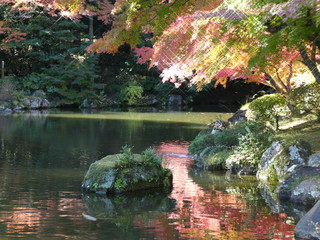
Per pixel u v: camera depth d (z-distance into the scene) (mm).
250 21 6762
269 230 6000
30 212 6777
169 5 7777
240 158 10305
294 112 12891
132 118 23938
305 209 7039
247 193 8141
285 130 12297
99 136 16234
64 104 32750
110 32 8109
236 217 6582
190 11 7785
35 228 6000
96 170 8461
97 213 6773
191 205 7301
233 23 6941
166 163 10820
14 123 20344
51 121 21656
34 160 11320
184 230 5977
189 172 10188
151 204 7344
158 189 8461
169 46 8500
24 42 31312
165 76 9320
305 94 12461
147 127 19484
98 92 36000
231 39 7793
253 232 5910
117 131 17875
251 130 11484
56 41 33000
